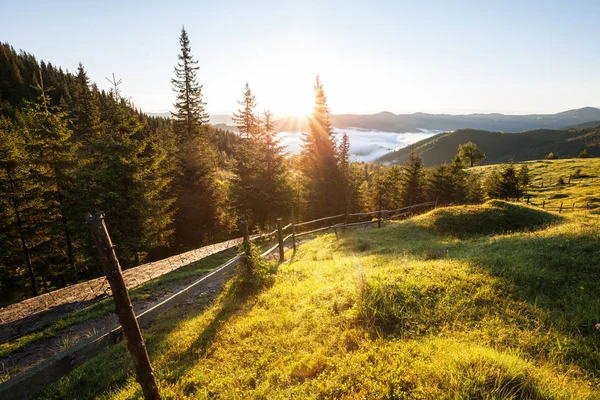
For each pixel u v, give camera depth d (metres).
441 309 5.32
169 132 38.22
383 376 3.70
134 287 11.72
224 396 4.04
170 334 6.87
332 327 5.31
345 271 8.83
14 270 22.45
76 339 7.85
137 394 4.46
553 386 3.29
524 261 7.33
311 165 35.34
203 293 10.16
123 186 18.25
